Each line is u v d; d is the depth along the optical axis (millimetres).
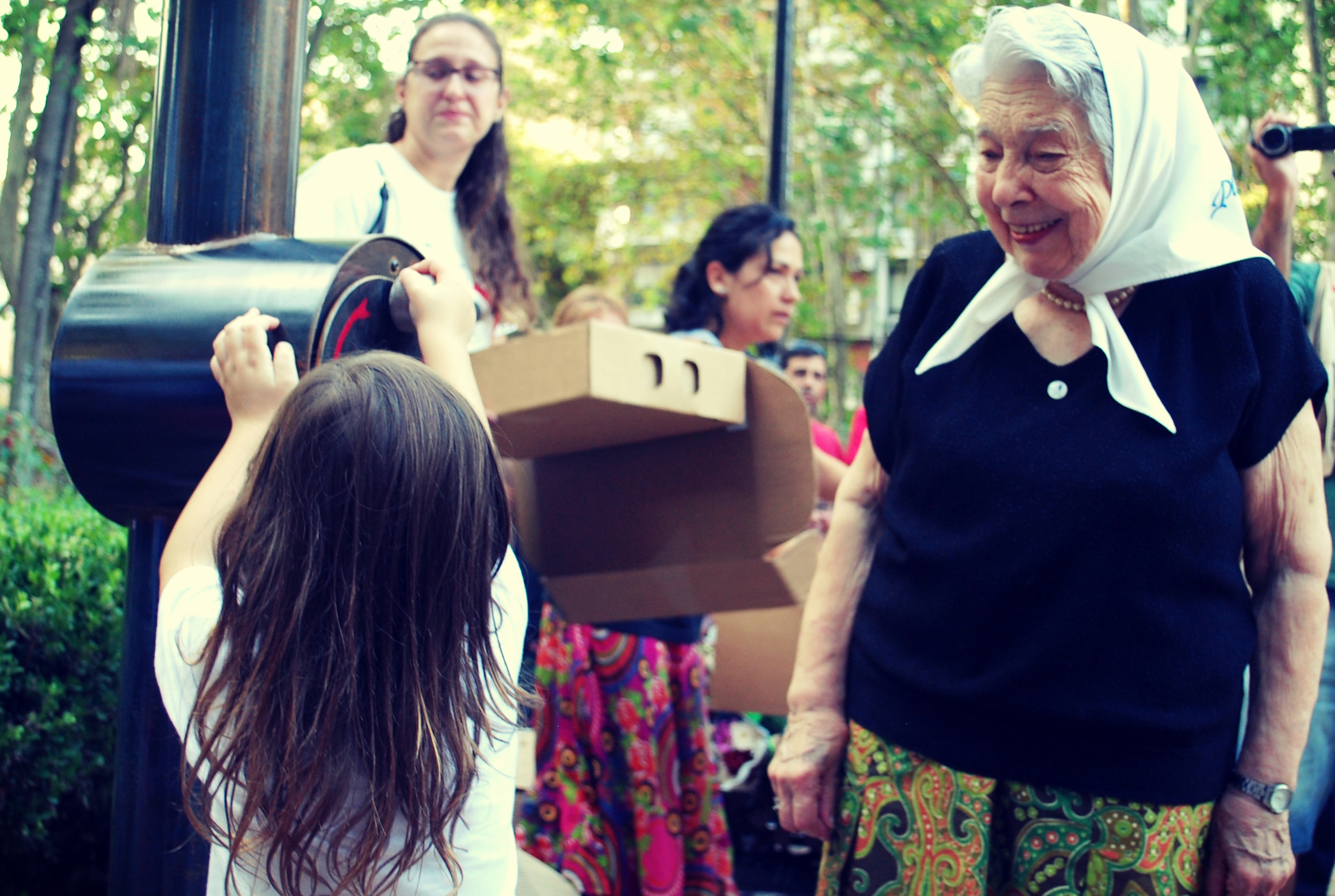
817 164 11016
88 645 2713
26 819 2611
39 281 3951
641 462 2322
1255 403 1446
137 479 1578
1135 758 1414
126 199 4332
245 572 1190
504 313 3051
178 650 1242
